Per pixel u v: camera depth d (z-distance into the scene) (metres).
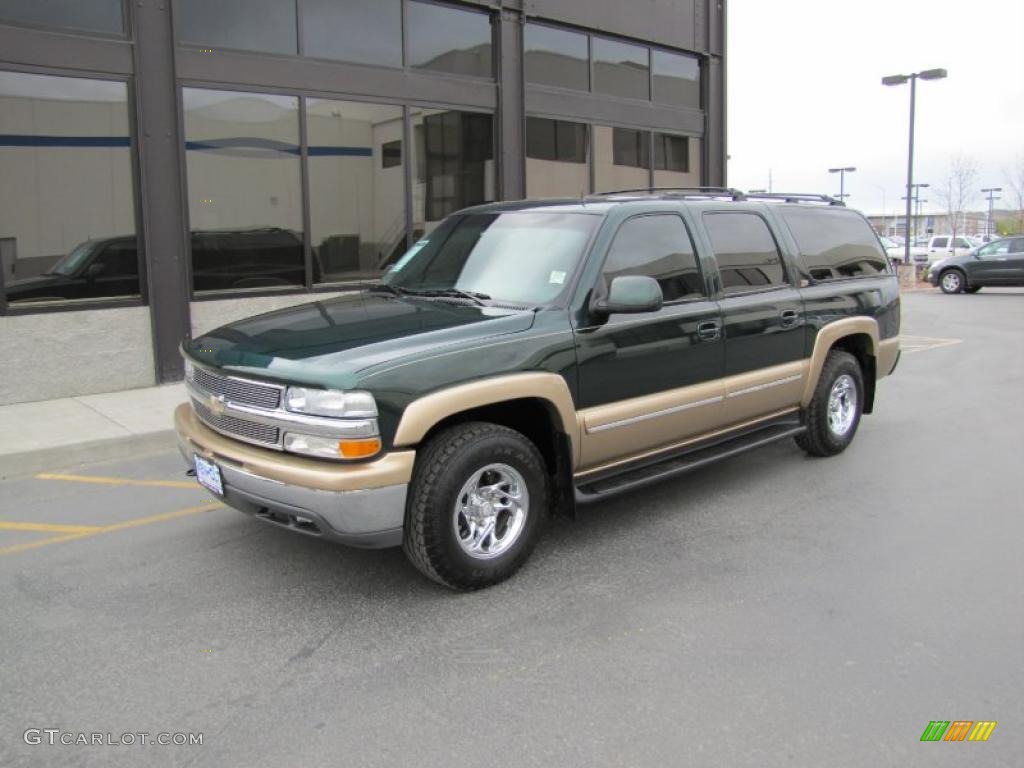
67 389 8.51
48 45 8.11
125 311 8.77
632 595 4.12
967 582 4.24
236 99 9.45
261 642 3.70
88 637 3.75
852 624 3.80
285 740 2.99
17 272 8.20
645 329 4.73
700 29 14.98
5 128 8.05
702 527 5.05
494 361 4.04
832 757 2.86
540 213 5.12
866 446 6.91
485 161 11.98
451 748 2.93
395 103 10.74
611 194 5.55
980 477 6.03
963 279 24.11
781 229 5.95
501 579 4.23
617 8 13.40
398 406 3.71
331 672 3.44
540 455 4.32
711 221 5.39
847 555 4.60
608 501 5.54
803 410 6.15
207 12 9.16
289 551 4.73
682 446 5.15
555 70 12.79
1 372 8.10
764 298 5.57
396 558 4.62
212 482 4.20
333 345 3.94
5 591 4.25
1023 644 3.61
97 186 8.57
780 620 3.85
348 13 10.30
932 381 9.99
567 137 13.07
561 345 4.31
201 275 9.38
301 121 9.93
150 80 8.70
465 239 5.25
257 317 4.80
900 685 3.30
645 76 14.27
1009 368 10.90
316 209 10.23
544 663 3.49
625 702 3.20
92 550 4.79
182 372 9.20
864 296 6.53
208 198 9.36
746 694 3.25
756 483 5.91
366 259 10.74
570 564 4.50
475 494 4.10
